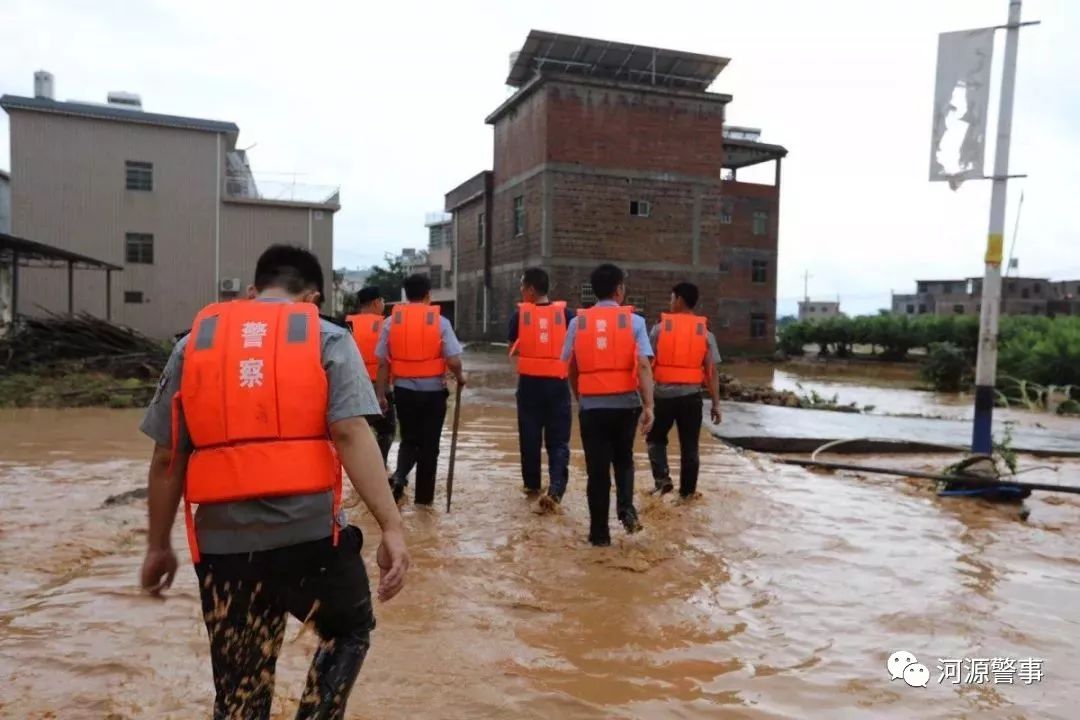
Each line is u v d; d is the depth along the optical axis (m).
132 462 7.93
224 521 2.23
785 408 13.71
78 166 31.02
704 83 32.72
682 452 6.64
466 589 4.36
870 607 4.21
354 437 2.31
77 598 4.08
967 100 7.46
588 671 3.40
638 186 31.59
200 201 32.34
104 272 31.45
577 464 8.22
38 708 2.95
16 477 7.13
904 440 9.95
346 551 2.38
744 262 43.59
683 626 3.92
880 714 3.08
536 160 31.16
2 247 20.47
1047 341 22.55
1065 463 9.56
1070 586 4.62
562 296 30.73
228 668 2.29
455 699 3.11
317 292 2.64
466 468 7.89
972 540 5.61
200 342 2.31
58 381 14.70
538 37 29.59
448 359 6.21
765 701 3.17
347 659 2.42
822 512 6.29
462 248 40.53
